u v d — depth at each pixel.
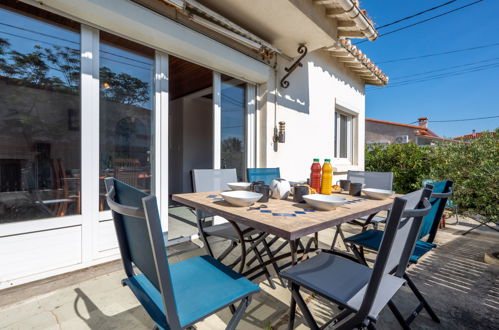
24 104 1.63
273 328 1.34
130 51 2.15
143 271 0.86
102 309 1.45
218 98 2.95
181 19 2.33
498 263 2.21
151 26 2.04
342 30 3.21
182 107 5.62
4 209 1.57
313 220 1.00
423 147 5.44
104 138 1.99
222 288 0.95
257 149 3.44
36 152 1.67
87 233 1.90
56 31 1.74
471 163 2.82
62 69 1.77
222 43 2.74
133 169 2.17
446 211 3.81
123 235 0.98
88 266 1.92
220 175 2.16
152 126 2.31
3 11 1.56
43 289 1.62
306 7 2.58
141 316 1.39
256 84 3.39
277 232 0.88
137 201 0.71
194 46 2.39
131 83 2.16
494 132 2.95
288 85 3.59
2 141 1.55
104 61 1.99
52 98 1.73
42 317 1.36
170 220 3.52
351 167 5.26
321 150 4.42
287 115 3.67
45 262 1.72
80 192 1.86
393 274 1.23
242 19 2.65
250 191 1.62
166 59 2.39
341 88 4.96
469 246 2.72
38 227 1.68
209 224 3.23
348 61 4.73
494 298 1.70
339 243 2.74
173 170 5.93
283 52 3.40
